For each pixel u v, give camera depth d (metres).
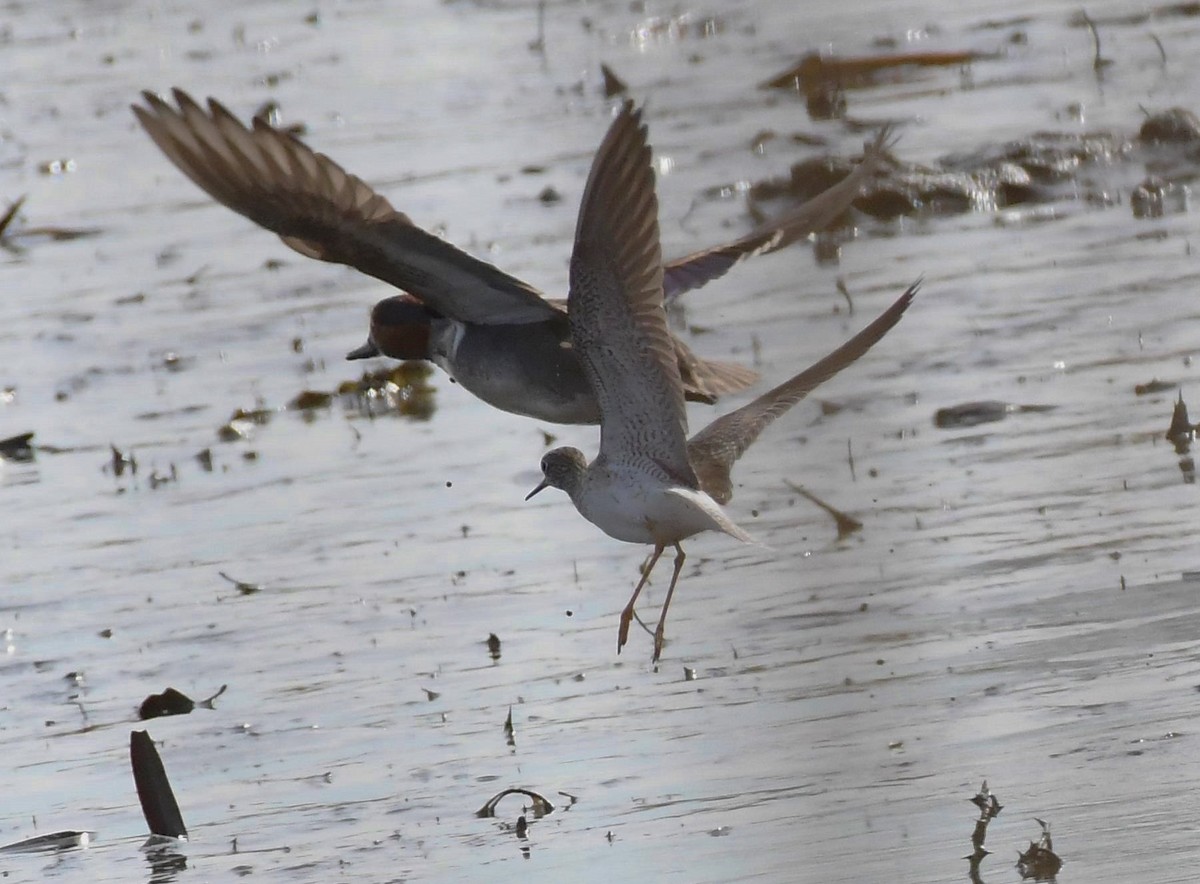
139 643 13.44
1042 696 11.20
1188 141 22.75
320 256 10.30
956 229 21.34
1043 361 17.08
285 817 10.88
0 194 26.55
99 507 16.11
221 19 37.09
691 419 16.77
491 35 33.97
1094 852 9.45
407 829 10.58
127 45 35.31
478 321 10.93
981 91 27.05
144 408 18.45
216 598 14.06
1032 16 31.19
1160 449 14.87
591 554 14.27
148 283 22.27
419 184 25.02
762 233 11.67
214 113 9.46
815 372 10.24
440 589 13.86
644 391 9.30
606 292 9.08
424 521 15.17
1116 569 12.84
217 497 16.09
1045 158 22.69
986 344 17.66
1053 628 12.08
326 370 18.97
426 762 11.34
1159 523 13.50
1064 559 13.08
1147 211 21.02
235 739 11.91
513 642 12.88
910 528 13.98
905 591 12.90
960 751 10.67
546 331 10.86
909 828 9.93
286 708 12.24
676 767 10.91
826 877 9.52
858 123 26.12
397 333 11.36
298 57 33.09
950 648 11.99
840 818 10.12
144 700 12.50
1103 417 15.68
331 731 11.86
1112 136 23.30
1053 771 10.33
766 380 17.36
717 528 9.47
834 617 12.67
